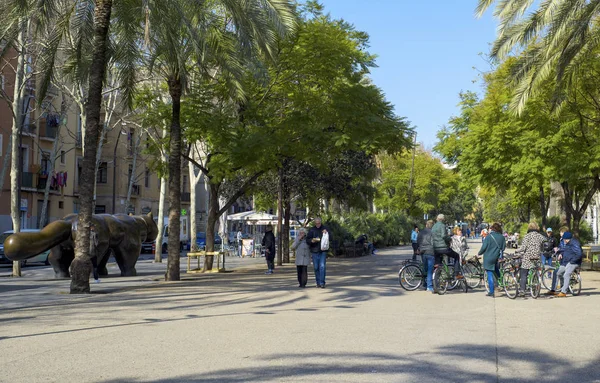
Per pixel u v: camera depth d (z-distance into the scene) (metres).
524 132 26.75
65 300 15.06
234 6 18.27
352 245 42.62
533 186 27.17
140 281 21.92
